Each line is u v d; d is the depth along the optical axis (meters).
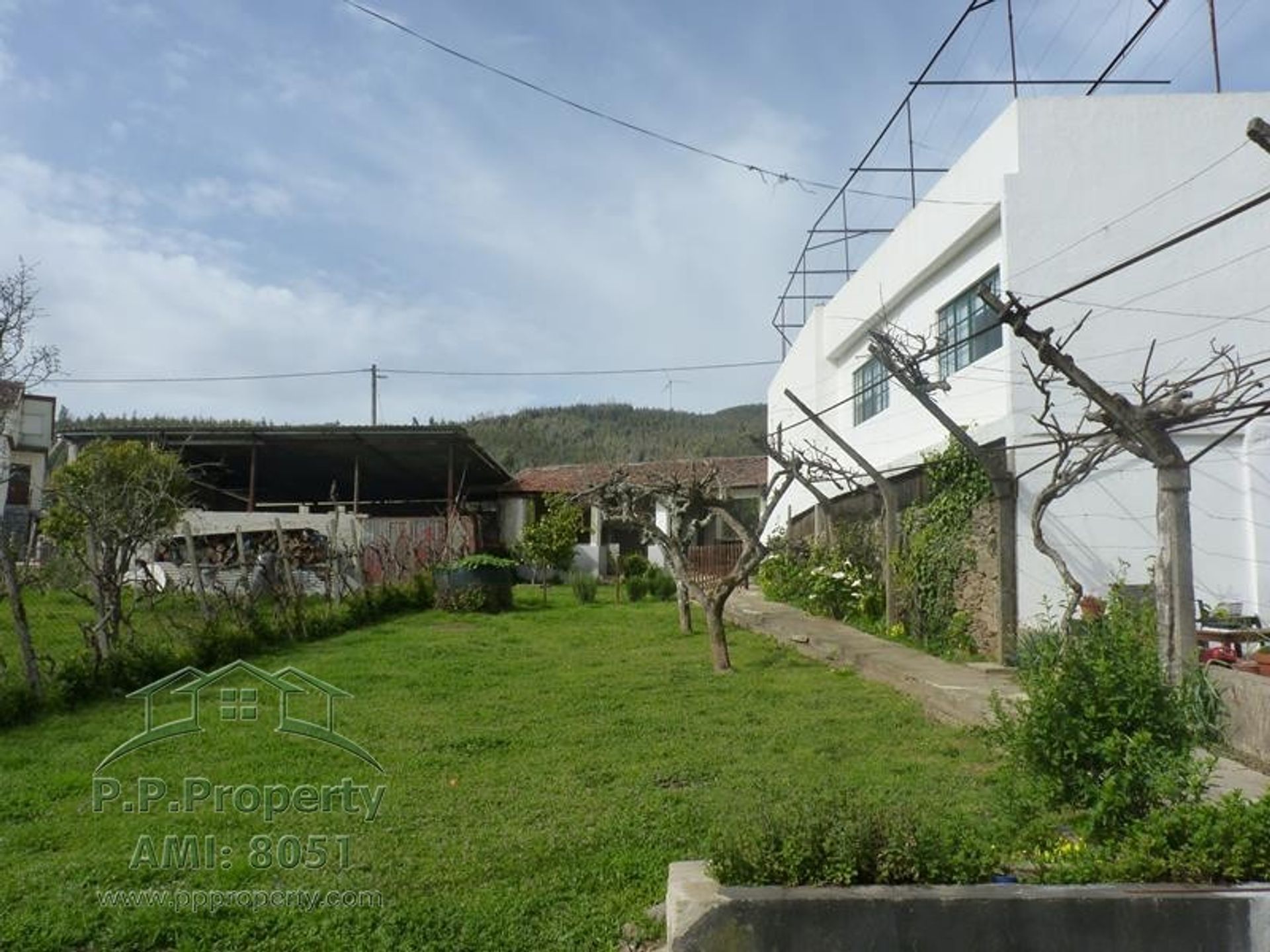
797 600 18.78
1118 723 4.91
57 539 13.78
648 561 25.77
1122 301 11.24
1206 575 11.13
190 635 11.18
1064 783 4.94
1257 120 5.10
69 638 12.41
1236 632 9.56
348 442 24.42
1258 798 5.58
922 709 8.98
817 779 6.52
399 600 17.98
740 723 8.30
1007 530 10.98
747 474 30.69
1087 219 11.32
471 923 4.40
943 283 14.15
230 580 17.61
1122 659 5.09
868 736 7.89
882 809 4.37
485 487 31.91
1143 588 10.56
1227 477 11.22
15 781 6.47
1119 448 8.77
